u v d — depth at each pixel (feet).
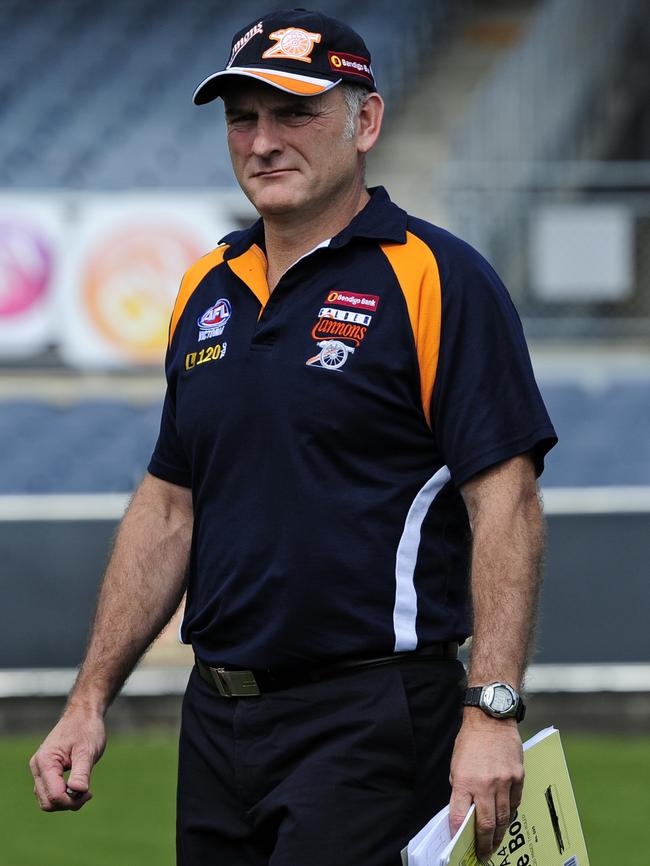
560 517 70.79
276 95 25.98
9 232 107.14
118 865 51.85
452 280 25.62
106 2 160.25
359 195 27.35
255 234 28.02
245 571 26.02
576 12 143.74
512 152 134.62
